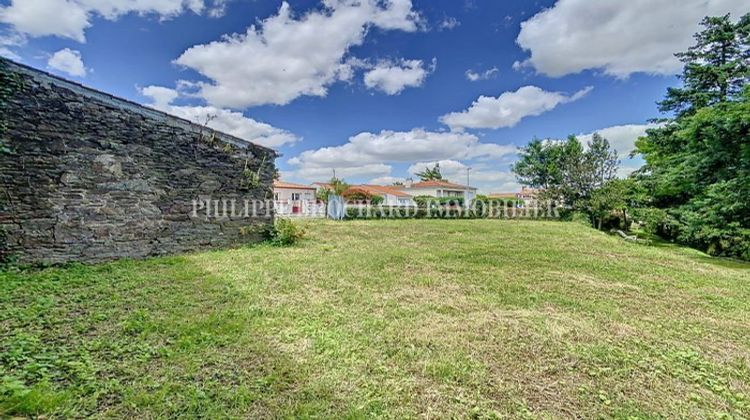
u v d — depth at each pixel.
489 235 11.73
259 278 5.25
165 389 2.19
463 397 2.24
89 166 6.27
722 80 13.12
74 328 3.10
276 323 3.40
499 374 2.55
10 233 5.53
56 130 5.91
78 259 6.16
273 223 9.38
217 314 3.60
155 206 7.12
